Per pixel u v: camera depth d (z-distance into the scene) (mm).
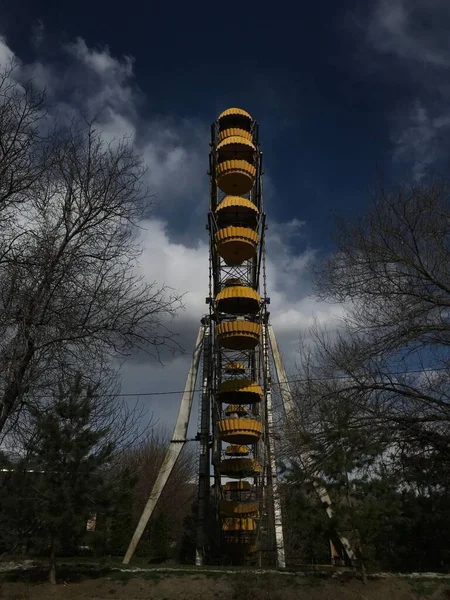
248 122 39281
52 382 11750
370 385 19312
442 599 16469
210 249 37375
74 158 13219
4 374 10867
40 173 12562
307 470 18031
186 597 17141
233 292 34000
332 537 17969
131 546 31406
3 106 12227
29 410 11711
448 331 17797
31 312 11477
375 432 18828
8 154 12086
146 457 47719
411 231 18875
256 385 32500
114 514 18375
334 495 17547
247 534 31109
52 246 12203
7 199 12141
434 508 20344
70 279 12188
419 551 21422
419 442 19594
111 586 17891
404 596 16578
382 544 20594
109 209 13156
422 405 18641
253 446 35000
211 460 33844
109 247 13023
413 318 18203
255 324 33281
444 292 18266
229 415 34219
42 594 16547
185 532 37594
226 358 35594
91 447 17344
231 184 36469
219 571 20516
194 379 36062
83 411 17203
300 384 20688
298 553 27797
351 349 19688
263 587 17484
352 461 17500
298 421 19688
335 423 18297
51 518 16516
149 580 18672
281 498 21062
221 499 32906
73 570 20000
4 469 16016
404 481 19734
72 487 16891
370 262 19016
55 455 16938
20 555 21891
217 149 37750
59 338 11547
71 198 12977
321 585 17672
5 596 16047
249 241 34656
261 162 37938
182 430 34719
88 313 12188
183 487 52188
